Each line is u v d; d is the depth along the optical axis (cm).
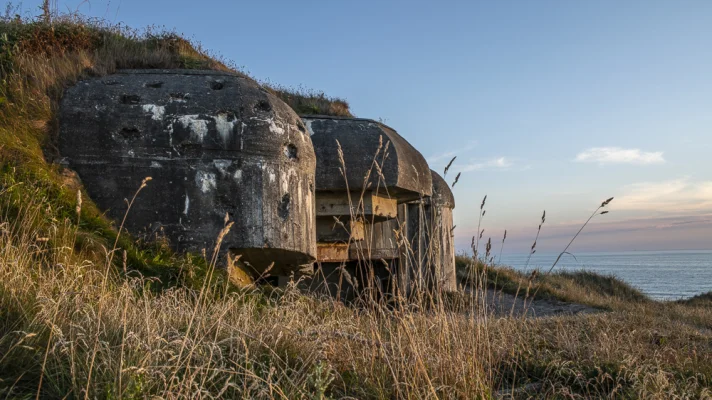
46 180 714
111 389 324
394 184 1105
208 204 807
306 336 475
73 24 1067
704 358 648
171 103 834
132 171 802
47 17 1059
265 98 877
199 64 1155
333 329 512
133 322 430
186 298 650
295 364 436
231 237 804
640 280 8238
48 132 803
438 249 562
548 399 458
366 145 1125
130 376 334
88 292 488
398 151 1140
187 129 816
